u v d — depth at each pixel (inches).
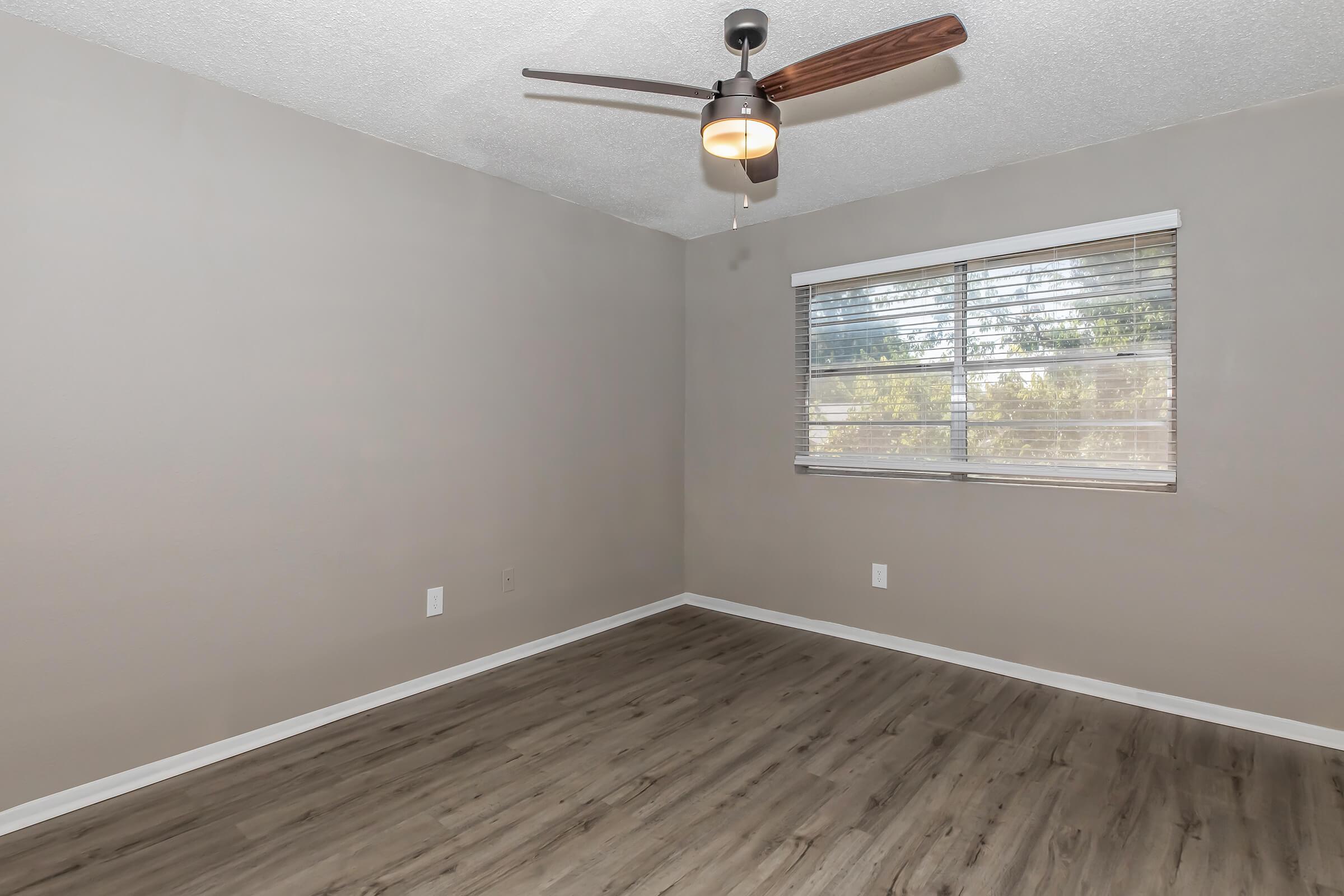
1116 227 114.7
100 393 87.2
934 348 137.6
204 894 69.6
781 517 159.3
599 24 82.7
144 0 77.9
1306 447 101.3
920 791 88.5
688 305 175.5
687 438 175.9
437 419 123.9
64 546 84.7
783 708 114.2
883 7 78.9
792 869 73.5
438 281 123.9
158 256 91.7
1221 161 107.0
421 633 121.9
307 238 106.6
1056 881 71.4
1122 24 82.4
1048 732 105.0
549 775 93.0
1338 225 98.7
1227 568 107.3
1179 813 83.3
